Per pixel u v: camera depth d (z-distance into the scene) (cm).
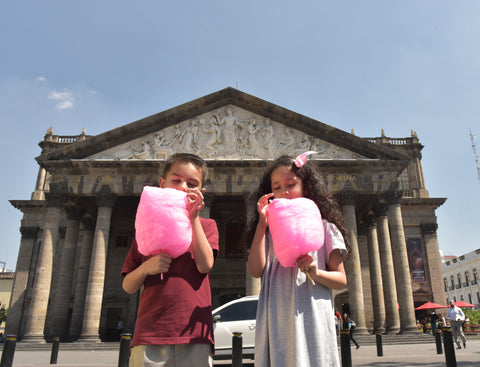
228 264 4141
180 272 370
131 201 3741
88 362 1791
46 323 4094
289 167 391
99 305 2997
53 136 5109
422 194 4906
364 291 4253
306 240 302
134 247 412
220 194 3328
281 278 344
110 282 4156
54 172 3356
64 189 3306
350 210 3266
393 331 3197
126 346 1198
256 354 338
